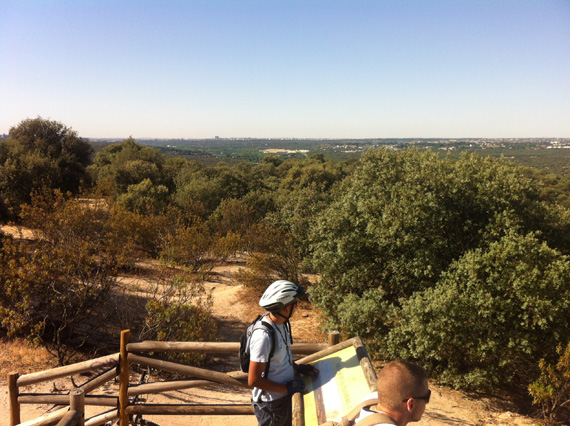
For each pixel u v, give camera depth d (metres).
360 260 11.91
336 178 63.94
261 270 16.64
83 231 13.64
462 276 10.14
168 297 11.41
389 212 11.18
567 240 11.74
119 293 13.44
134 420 4.02
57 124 39.84
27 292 9.44
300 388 2.41
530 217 11.80
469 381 9.35
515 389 10.25
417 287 11.22
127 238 16.00
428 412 8.51
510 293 9.48
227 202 31.03
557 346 8.91
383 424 1.51
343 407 2.10
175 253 17.09
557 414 8.77
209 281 18.44
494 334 9.34
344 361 2.51
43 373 3.27
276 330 2.45
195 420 7.24
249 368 2.42
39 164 29.72
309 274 19.50
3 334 9.61
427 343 9.47
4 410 6.74
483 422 8.29
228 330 12.95
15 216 25.03
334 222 12.27
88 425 3.24
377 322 10.80
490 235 10.73
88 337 9.95
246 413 2.97
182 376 8.90
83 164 40.19
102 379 3.16
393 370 1.60
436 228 11.07
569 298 9.16
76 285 9.88
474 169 12.09
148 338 9.81
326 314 12.59
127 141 68.62
